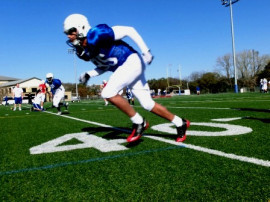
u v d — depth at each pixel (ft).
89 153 9.36
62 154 9.43
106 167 7.62
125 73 9.10
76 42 8.88
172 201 5.24
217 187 5.75
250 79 199.72
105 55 8.99
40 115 28.96
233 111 21.39
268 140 9.71
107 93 9.23
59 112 28.96
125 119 19.80
